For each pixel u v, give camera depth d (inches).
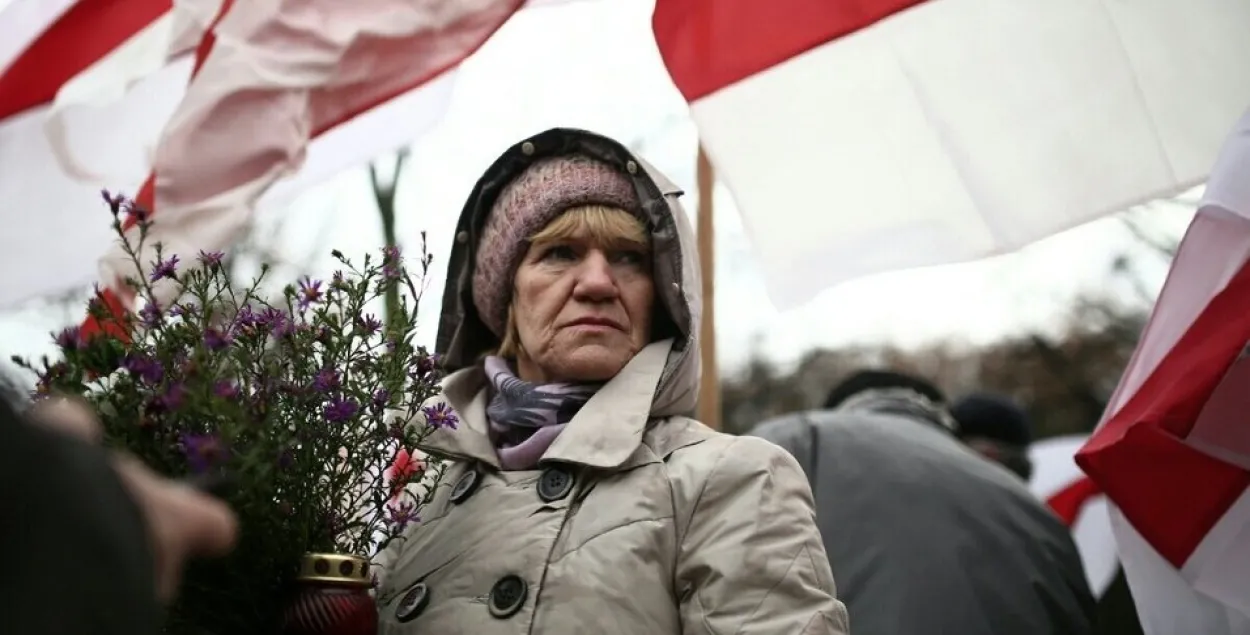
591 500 74.0
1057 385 479.5
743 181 101.5
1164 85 97.0
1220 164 93.9
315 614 65.1
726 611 69.1
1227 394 93.4
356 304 71.7
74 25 120.7
